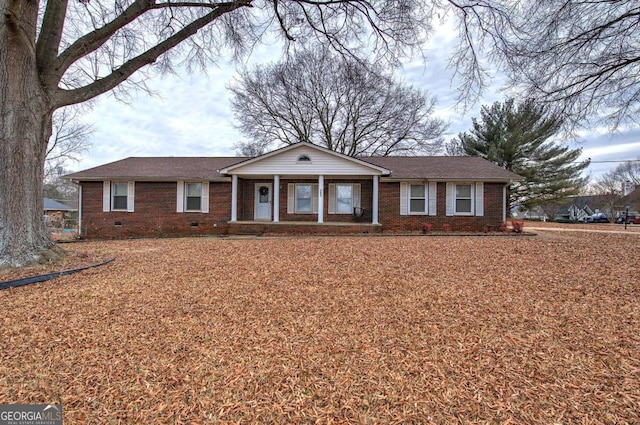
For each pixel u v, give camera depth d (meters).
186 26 8.54
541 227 21.64
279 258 7.73
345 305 4.39
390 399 2.41
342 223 14.63
